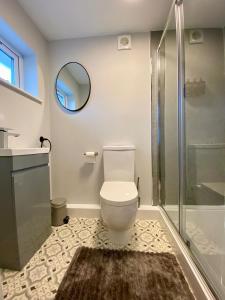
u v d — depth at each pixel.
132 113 1.85
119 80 1.85
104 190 1.39
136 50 1.82
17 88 1.39
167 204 1.67
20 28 1.45
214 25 1.37
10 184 1.04
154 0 1.41
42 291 0.93
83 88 1.88
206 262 0.94
